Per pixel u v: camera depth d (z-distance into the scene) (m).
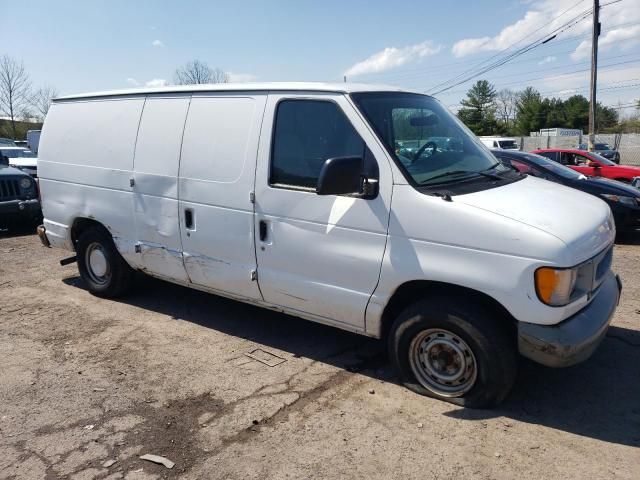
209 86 4.59
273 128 4.11
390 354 3.83
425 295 3.71
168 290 6.16
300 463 3.06
